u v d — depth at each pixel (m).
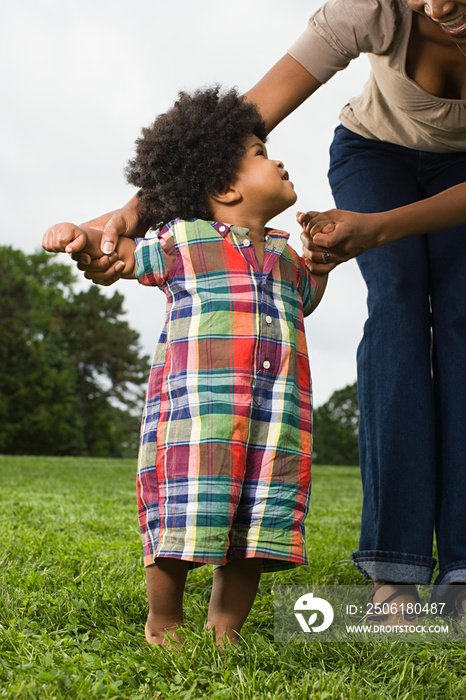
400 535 2.37
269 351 1.99
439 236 2.59
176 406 1.95
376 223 2.23
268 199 2.14
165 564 1.91
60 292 51.81
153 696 1.61
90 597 2.34
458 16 2.02
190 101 2.21
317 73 2.59
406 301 2.51
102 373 51.59
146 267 2.09
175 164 2.16
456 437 2.43
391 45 2.42
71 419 44.28
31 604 2.25
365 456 2.51
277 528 1.92
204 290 2.01
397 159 2.77
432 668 1.78
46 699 1.50
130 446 50.75
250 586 1.97
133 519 4.86
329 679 1.67
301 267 2.26
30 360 42.00
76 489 8.27
